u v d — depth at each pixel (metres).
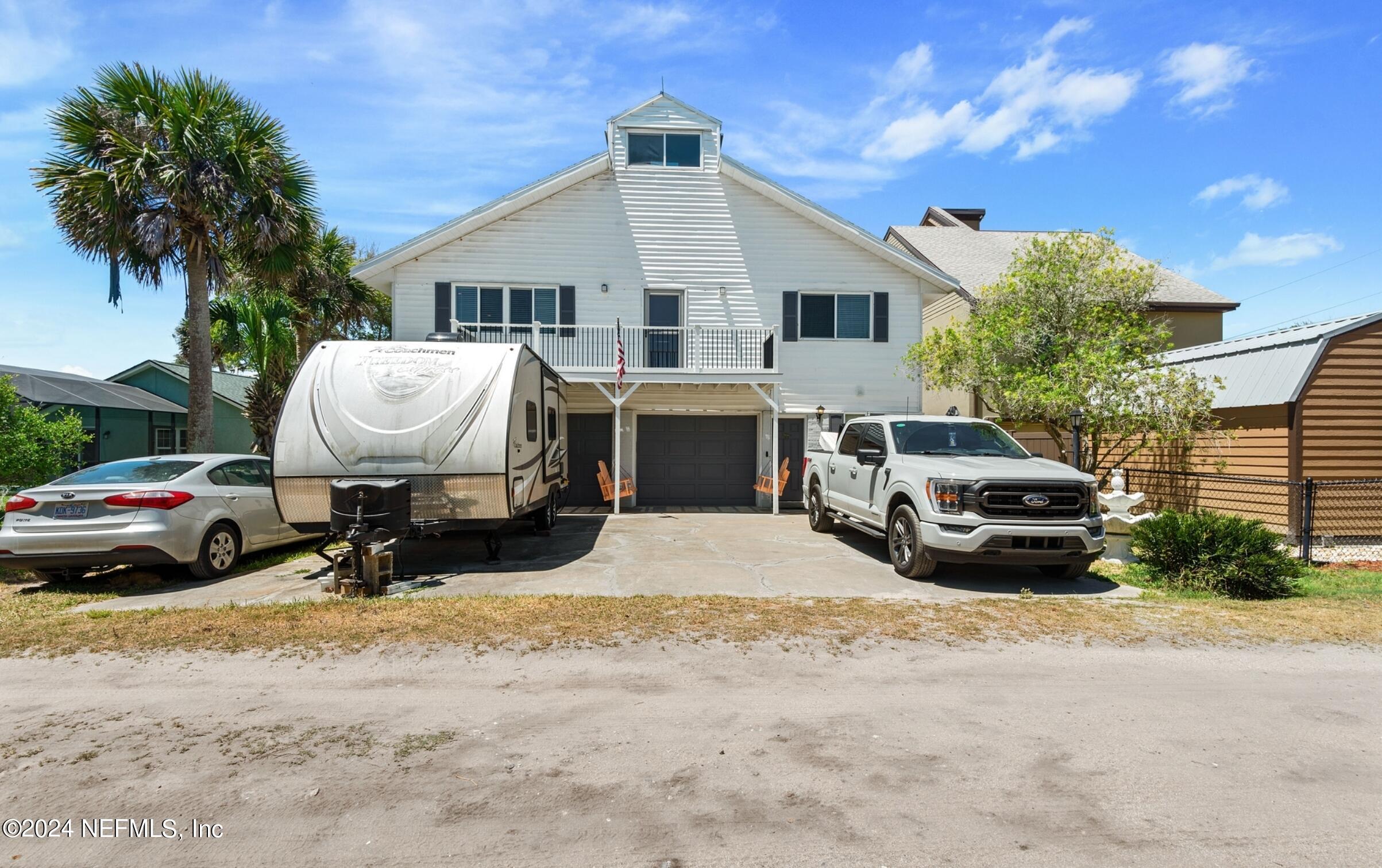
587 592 7.27
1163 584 7.78
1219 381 10.55
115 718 4.12
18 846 2.87
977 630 5.96
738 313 16.06
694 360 15.43
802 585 7.68
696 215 16.06
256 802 3.21
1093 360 10.65
